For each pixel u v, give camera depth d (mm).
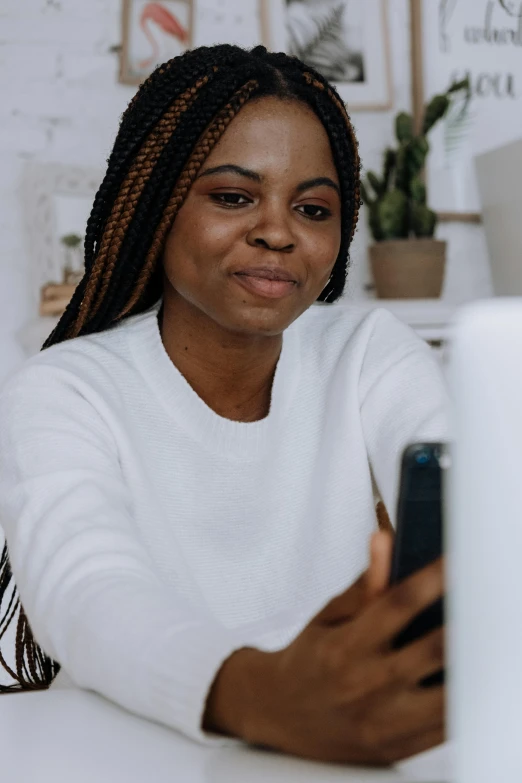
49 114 2801
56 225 2670
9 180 2773
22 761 511
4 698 646
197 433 979
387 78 2996
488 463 332
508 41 3121
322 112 929
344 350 1080
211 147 901
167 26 2836
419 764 508
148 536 909
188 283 940
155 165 922
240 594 958
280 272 909
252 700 511
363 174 3008
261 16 2908
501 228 3002
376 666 456
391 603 454
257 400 1033
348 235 1042
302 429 1037
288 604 970
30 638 998
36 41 2793
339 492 1001
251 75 907
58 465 809
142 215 942
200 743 544
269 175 899
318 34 2949
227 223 906
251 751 532
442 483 530
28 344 2623
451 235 3098
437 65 3061
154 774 490
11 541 784
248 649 545
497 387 330
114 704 625
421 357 1070
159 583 703
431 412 992
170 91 911
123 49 2805
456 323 336
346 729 473
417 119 3051
